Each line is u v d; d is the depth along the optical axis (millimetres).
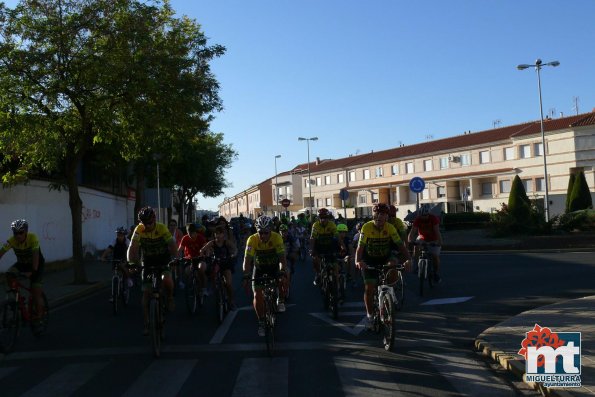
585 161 49000
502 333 8242
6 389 6465
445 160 60781
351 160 76750
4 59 14359
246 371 6902
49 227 22109
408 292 13508
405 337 8656
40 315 9383
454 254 24922
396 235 8273
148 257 8672
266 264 8523
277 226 19781
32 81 14773
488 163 56469
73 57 15008
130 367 7289
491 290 13383
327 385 6230
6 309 8375
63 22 15070
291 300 12820
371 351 7793
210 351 8062
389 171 67875
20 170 16812
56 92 14883
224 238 10820
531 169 52344
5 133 14695
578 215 28641
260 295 7805
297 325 9844
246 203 116438
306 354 7727
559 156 50531
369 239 8391
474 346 7984
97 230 28797
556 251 24266
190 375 6805
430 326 9461
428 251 13219
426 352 7688
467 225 35188
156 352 7727
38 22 14727
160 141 18094
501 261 20453
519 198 29609
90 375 6957
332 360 7344
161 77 15602
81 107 16016
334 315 10367
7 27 14562
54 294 14820
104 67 14680
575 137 49438
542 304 11281
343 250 11648
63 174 24422
